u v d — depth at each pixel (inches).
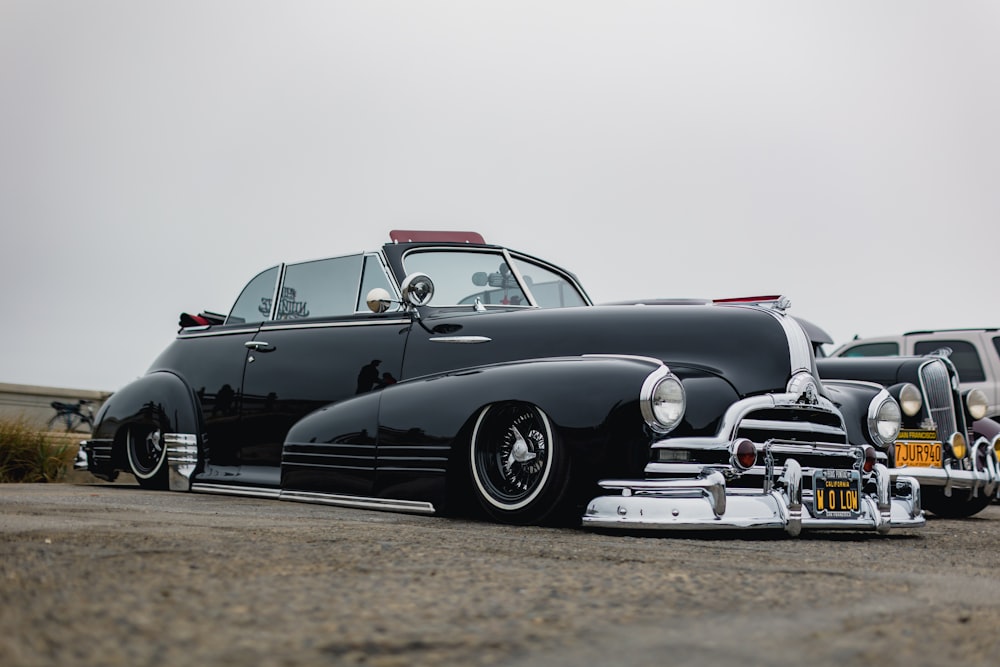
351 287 217.6
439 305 208.4
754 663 62.8
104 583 82.0
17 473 318.3
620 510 152.9
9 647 58.4
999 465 257.3
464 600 80.8
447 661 60.7
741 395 166.7
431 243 217.2
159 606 72.9
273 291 236.7
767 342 171.9
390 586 86.6
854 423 182.1
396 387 187.2
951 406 254.7
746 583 95.3
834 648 67.5
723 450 158.9
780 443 161.3
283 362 222.2
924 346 386.6
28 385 473.1
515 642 66.3
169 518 149.9
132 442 255.0
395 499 181.0
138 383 254.1
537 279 228.7
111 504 179.6
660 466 156.2
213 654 59.3
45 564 91.4
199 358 243.8
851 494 166.1
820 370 266.4
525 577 94.7
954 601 90.2
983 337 378.0
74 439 339.0
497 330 189.9
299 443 199.2
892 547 150.9
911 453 247.0
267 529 135.0
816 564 117.8
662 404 155.2
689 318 178.9
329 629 67.7
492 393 168.2
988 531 195.3
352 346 209.8
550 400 161.0
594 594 85.9
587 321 183.2
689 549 132.3
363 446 186.7
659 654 64.5
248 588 82.4
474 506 178.4
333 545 116.4
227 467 231.5
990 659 66.1
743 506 153.9
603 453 156.3
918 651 67.5
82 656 57.2
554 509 160.6
